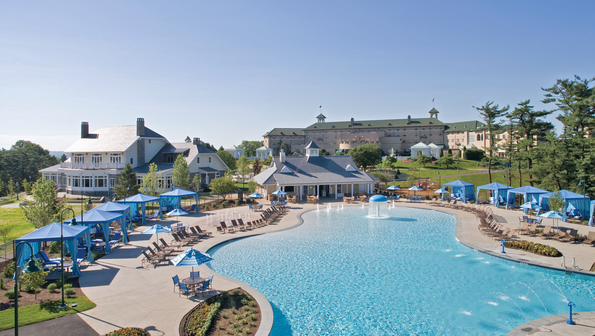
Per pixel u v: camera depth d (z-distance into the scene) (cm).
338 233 3198
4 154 10062
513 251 2480
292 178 5566
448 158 9138
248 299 1670
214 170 6644
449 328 1462
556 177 4875
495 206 4731
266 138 15475
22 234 3272
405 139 14312
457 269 2180
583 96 5434
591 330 1370
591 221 3391
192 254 1755
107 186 5991
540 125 5850
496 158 6444
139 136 6375
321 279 2020
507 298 1753
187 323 1409
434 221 3800
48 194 2714
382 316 1569
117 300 1659
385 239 2958
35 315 1491
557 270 2106
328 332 1429
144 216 3659
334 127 15162
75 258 2012
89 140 6762
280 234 3172
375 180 5850
